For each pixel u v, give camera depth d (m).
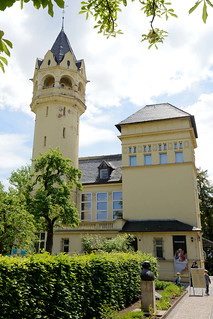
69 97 34.75
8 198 20.39
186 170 28.84
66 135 33.84
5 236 19.52
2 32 3.01
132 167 30.84
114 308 11.02
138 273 14.84
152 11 5.56
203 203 46.16
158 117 31.34
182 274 24.73
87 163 38.62
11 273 6.91
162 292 15.20
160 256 26.17
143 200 29.48
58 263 8.59
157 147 30.62
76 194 34.25
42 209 21.94
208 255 42.84
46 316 7.57
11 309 6.64
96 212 33.03
